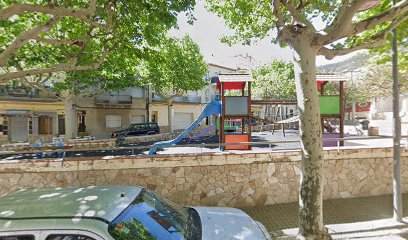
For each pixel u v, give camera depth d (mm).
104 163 6918
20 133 22812
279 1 4945
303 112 4547
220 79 11844
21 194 2992
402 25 5820
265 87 31203
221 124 11938
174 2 7203
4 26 8930
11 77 6539
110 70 16828
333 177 7762
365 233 5105
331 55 4895
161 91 28578
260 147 15078
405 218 5809
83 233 2168
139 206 2850
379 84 24062
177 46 24734
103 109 27516
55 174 6867
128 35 8320
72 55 9773
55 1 5738
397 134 5590
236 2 8922
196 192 7270
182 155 7234
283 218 6492
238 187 7430
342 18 4133
